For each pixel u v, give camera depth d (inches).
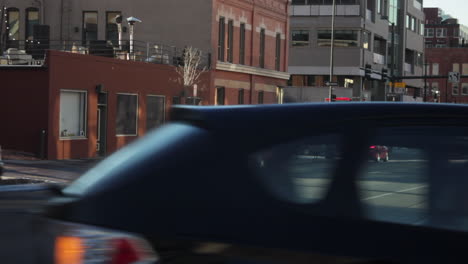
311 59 2795.3
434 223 120.2
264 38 1961.1
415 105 130.8
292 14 2807.6
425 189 122.8
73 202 116.2
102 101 1288.1
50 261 114.2
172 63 1606.8
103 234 109.6
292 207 114.7
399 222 118.3
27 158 1114.7
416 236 117.5
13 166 975.6
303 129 122.3
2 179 749.3
